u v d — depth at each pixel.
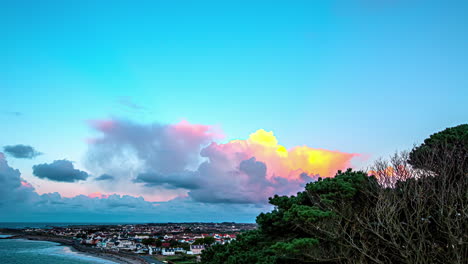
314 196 18.28
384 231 16.41
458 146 18.91
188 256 150.38
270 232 20.75
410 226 15.62
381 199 16.22
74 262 114.88
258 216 21.09
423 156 18.61
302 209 16.23
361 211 17.41
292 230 19.02
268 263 18.02
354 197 18.42
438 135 20.78
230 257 21.94
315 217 15.46
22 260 111.00
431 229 16.97
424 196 16.03
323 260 15.34
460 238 13.90
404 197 15.99
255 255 20.17
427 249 15.61
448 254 14.41
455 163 17.48
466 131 20.34
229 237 181.00
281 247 15.08
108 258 142.25
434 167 17.69
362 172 18.94
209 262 26.58
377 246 15.91
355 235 17.25
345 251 16.22
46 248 171.88
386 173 18.36
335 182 17.58
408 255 14.63
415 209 15.51
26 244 194.50
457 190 15.87
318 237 16.14
